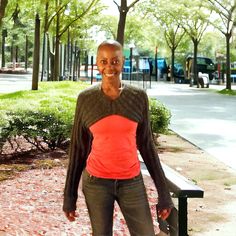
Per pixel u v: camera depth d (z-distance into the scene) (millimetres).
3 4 12750
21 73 54281
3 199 5750
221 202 6289
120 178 3123
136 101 3117
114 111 3068
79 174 3330
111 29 48125
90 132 3186
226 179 7594
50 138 8484
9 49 74375
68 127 8477
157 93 30109
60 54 31047
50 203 5652
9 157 8133
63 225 4949
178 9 35719
